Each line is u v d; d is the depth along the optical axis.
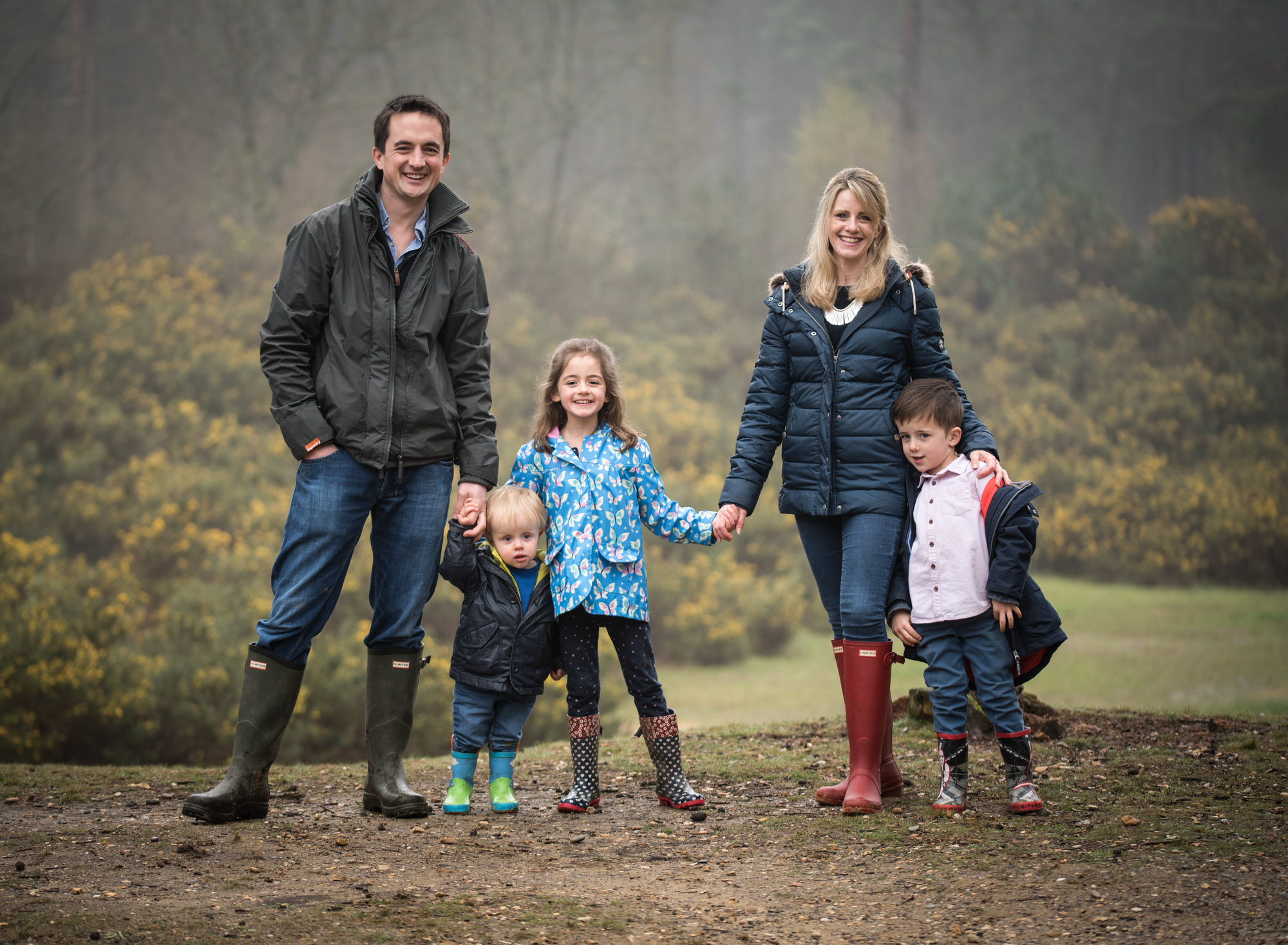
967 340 29.52
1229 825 3.09
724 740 4.96
